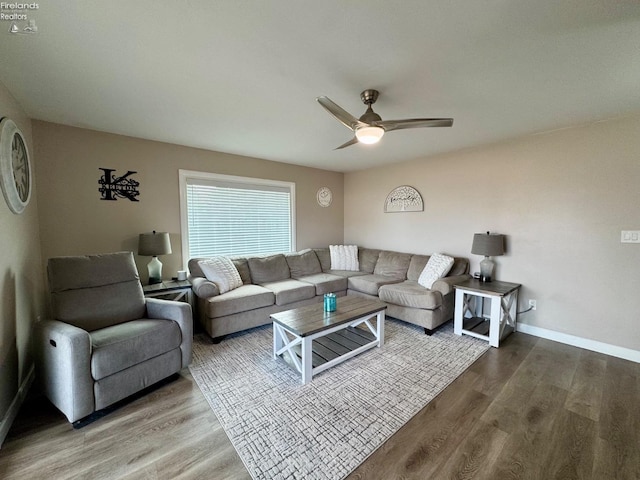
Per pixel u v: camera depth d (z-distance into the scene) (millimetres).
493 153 3469
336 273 4504
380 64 1756
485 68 1804
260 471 1447
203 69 1805
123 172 3137
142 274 3299
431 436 1675
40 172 2656
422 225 4309
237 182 4082
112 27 1401
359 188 5289
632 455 1538
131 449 1594
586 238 2842
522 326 3301
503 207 3412
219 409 1935
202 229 3795
